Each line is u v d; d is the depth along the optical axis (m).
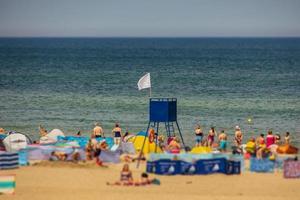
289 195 73.56
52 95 193.50
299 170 82.25
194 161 82.12
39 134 127.19
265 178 81.50
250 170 85.44
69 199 69.81
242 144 105.44
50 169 84.12
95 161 87.75
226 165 83.19
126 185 76.44
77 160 88.31
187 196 71.75
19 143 95.31
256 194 73.69
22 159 87.25
